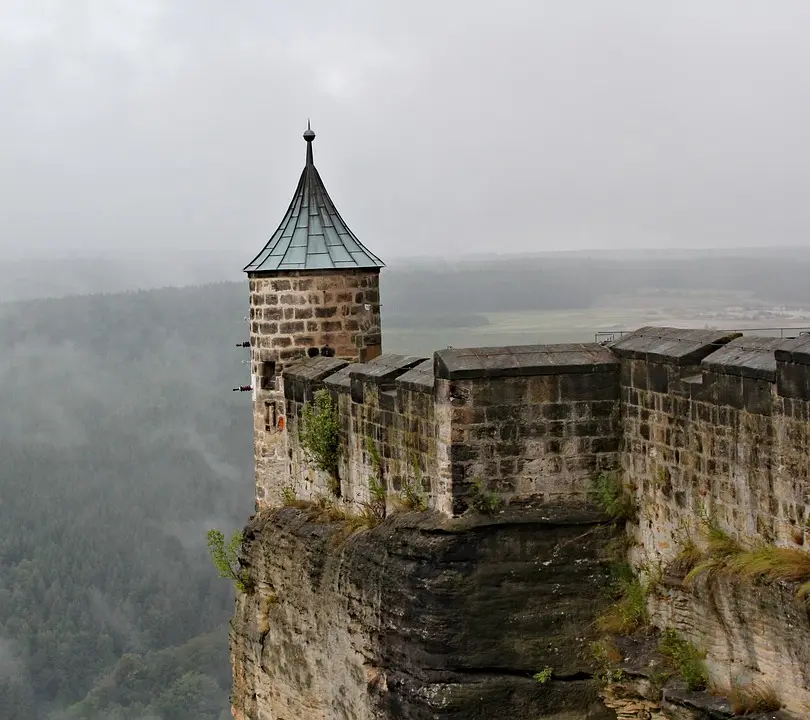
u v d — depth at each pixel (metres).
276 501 35.50
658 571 22.84
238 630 35.44
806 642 18.34
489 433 23.83
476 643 23.61
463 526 23.70
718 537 20.84
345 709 28.53
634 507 23.72
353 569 27.23
